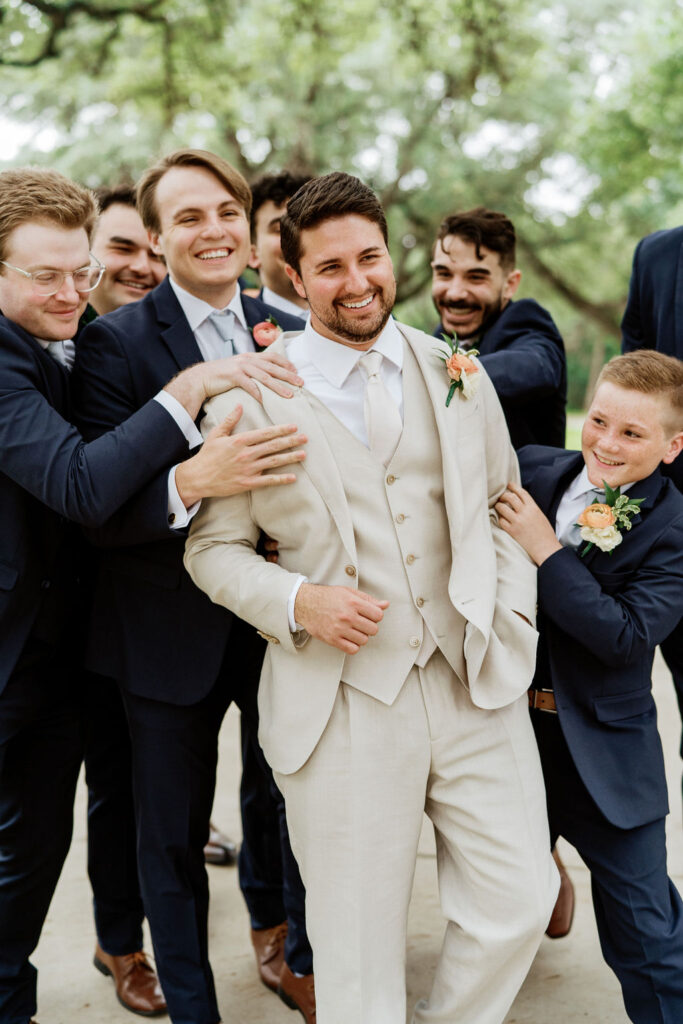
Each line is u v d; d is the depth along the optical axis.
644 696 2.15
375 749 1.92
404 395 1.98
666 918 2.04
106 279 3.25
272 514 1.96
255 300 2.54
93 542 2.18
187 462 1.97
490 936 1.89
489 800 1.94
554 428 2.93
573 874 3.15
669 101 13.79
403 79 14.53
